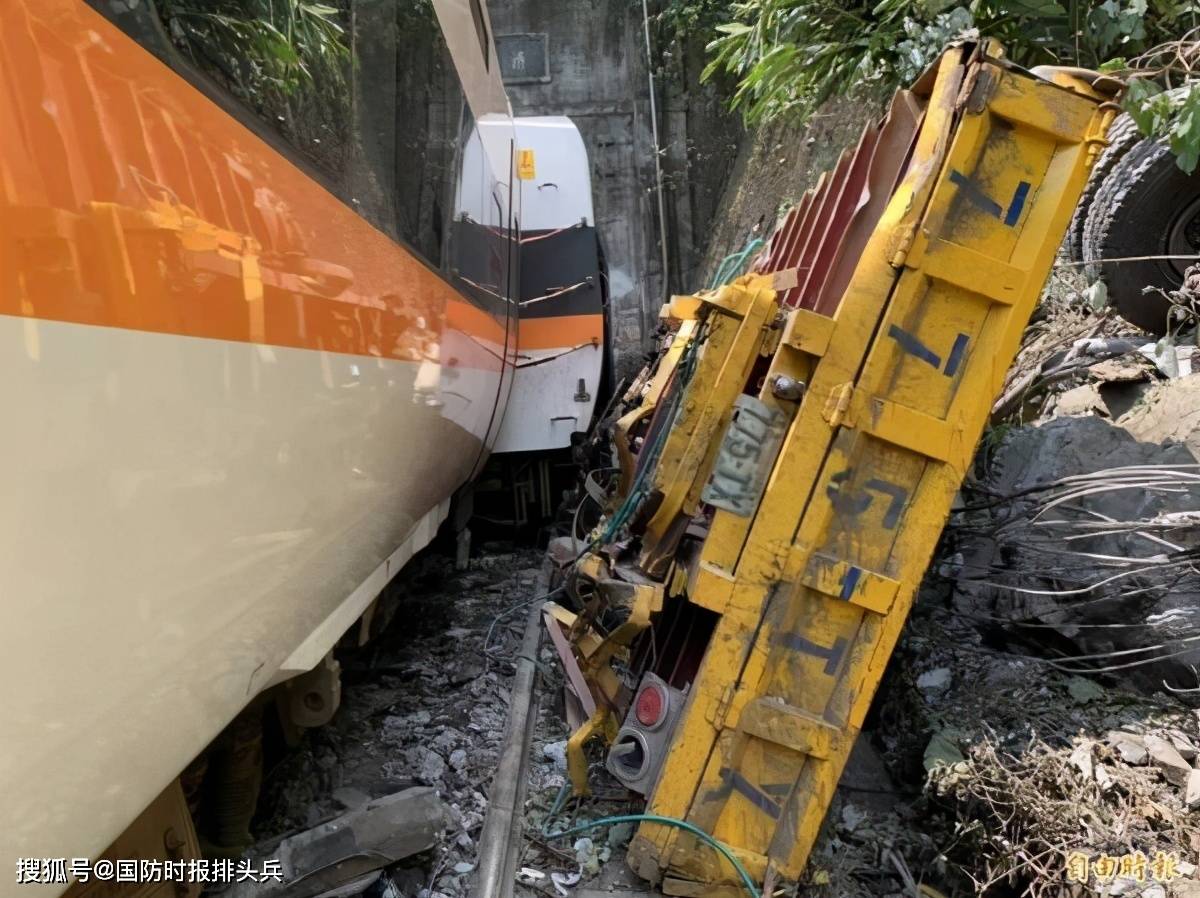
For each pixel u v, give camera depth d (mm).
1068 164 2238
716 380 2584
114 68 1220
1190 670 2869
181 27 1482
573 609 3891
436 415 3055
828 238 2818
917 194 2258
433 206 3316
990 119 2252
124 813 1305
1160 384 3797
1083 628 3129
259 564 1638
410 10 3141
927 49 4066
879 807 2855
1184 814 2373
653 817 2416
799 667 2408
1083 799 2451
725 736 2398
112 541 1152
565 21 12930
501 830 2719
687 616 2949
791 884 2438
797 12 4578
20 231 978
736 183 11703
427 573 5547
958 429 2314
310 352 1822
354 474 2170
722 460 2377
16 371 962
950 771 2629
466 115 4180
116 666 1194
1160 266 4141
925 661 3291
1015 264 2273
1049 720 2822
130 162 1213
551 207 6359
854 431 2316
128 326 1171
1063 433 3670
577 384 5965
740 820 2436
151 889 1845
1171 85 3568
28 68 1033
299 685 2637
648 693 2592
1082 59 3811
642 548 2893
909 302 2291
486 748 3354
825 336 2303
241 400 1506
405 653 4336
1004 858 2398
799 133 9320
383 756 3307
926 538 2359
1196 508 3084
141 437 1206
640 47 12883
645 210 12992
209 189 1437
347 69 2395
